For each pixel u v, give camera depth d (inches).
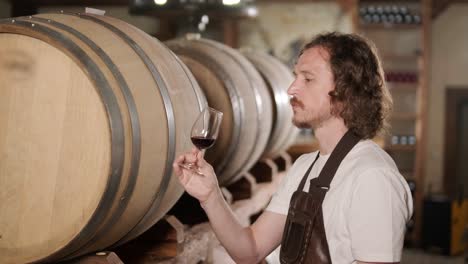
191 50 124.0
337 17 350.9
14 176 69.2
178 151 80.9
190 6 188.5
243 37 361.1
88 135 67.5
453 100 406.0
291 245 73.3
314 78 74.2
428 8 358.6
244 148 126.0
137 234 83.0
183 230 97.5
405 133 379.9
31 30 67.6
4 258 69.7
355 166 69.9
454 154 407.5
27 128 69.0
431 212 354.3
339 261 70.1
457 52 404.5
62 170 68.0
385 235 65.7
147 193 75.7
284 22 356.5
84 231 67.1
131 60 76.0
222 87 120.0
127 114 69.2
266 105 138.6
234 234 78.1
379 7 368.8
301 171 81.2
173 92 82.2
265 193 153.9
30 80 69.0
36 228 68.6
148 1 192.1
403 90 376.8
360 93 73.0
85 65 66.8
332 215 70.3
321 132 76.4
